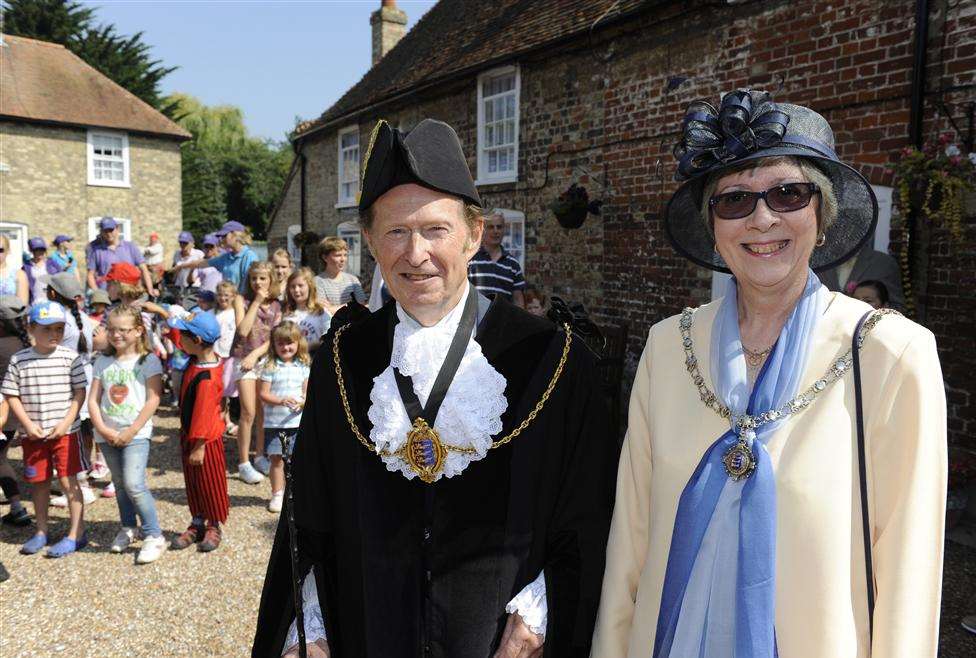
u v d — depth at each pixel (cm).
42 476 429
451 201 152
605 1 748
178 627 346
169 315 770
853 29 501
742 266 136
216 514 429
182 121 4297
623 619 155
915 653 121
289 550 172
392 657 148
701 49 618
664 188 664
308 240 1385
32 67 1991
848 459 125
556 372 162
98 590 384
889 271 439
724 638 130
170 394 845
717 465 134
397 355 163
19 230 1886
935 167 416
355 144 1314
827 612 122
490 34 971
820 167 136
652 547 147
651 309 686
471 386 156
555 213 733
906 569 122
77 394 430
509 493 154
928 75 457
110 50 3144
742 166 133
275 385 482
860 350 129
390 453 157
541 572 160
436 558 152
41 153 1911
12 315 505
